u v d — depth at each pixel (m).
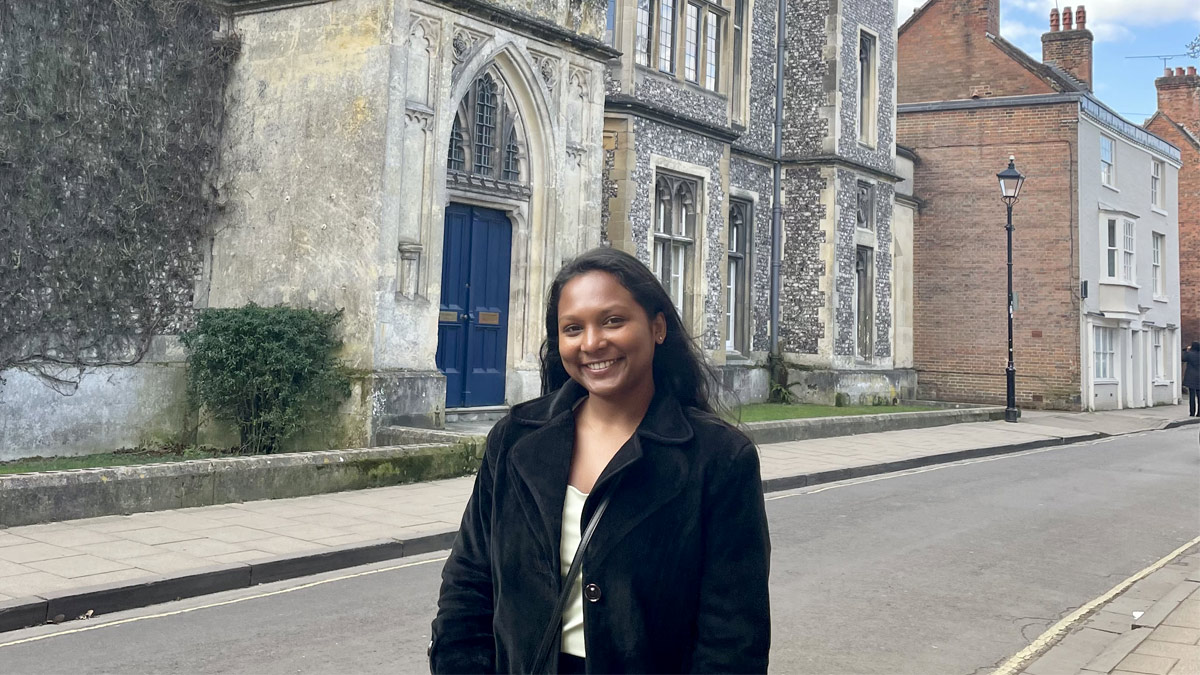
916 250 25.08
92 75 10.23
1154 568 7.20
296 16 11.07
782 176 19.08
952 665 4.89
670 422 1.98
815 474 11.06
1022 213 23.84
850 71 19.20
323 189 10.75
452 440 10.12
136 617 5.48
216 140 11.37
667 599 1.88
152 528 7.20
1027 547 7.80
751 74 18.25
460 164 11.80
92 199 10.27
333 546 6.83
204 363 10.51
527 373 12.48
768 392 18.83
